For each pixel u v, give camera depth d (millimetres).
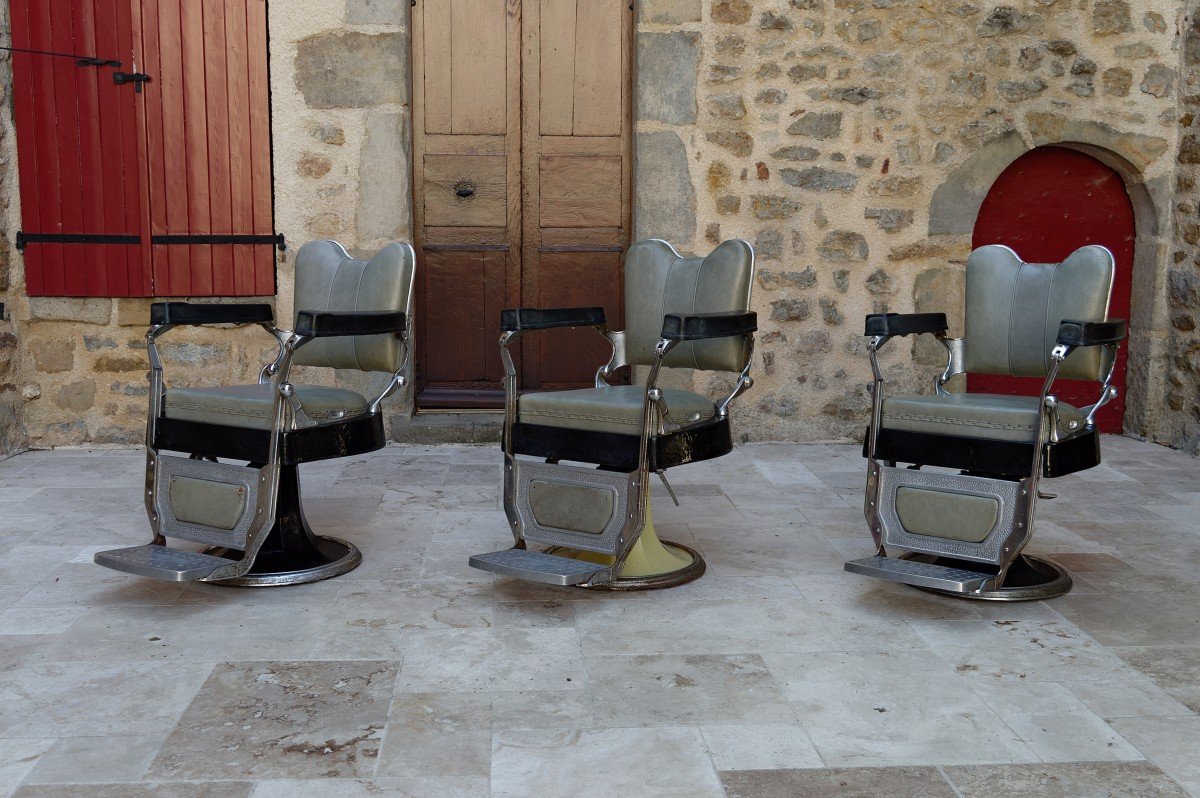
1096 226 4953
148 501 2951
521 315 2898
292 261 4590
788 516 3629
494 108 4738
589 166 4797
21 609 2646
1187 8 4656
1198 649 2453
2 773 1833
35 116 4418
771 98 4613
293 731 2004
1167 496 3932
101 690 2174
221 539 2783
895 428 2820
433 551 3188
